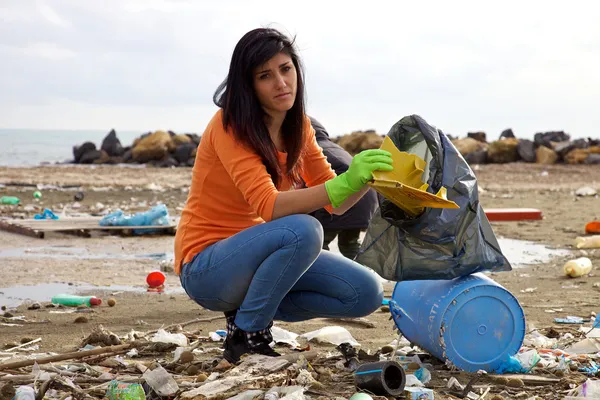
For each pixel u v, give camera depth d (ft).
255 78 10.88
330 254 12.03
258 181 10.85
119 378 10.81
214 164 11.35
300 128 11.59
